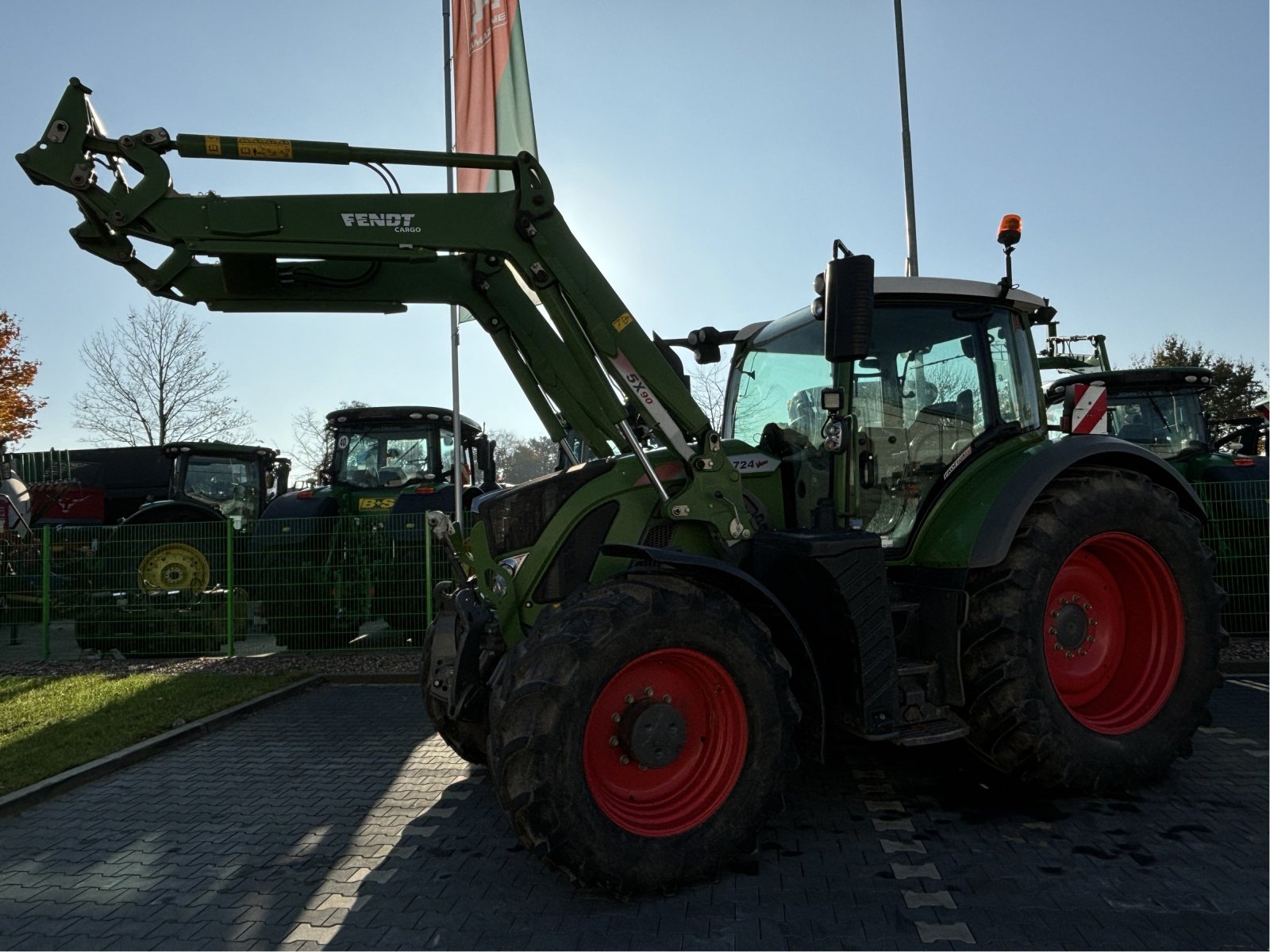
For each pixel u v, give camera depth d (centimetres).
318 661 787
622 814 298
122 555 858
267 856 339
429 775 441
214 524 851
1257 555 738
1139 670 401
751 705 310
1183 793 380
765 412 453
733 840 302
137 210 322
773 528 404
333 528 840
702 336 493
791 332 437
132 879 320
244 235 329
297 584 827
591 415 418
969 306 428
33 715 577
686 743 315
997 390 429
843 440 359
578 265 353
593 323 350
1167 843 325
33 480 1528
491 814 380
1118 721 386
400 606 823
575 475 369
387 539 830
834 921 272
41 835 367
